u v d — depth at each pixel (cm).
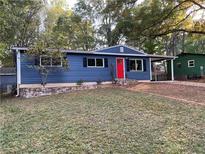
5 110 1150
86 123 805
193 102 1105
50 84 1823
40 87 1714
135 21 2317
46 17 3231
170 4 2236
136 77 2248
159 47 3900
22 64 1742
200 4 2252
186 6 2325
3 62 2819
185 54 2822
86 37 3653
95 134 696
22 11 2722
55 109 1059
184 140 647
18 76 1728
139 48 3450
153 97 1234
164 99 1177
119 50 2156
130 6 2303
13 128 805
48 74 1823
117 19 2455
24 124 848
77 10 3681
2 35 2291
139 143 629
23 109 1128
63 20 3459
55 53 1723
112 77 2102
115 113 929
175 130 721
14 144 648
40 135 711
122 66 2186
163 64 3941
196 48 4734
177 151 580
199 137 668
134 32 2394
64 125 795
